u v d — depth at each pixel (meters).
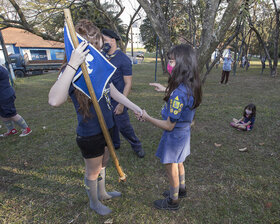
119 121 2.90
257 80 10.18
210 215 2.09
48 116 5.23
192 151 3.30
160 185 2.56
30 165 3.04
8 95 3.62
